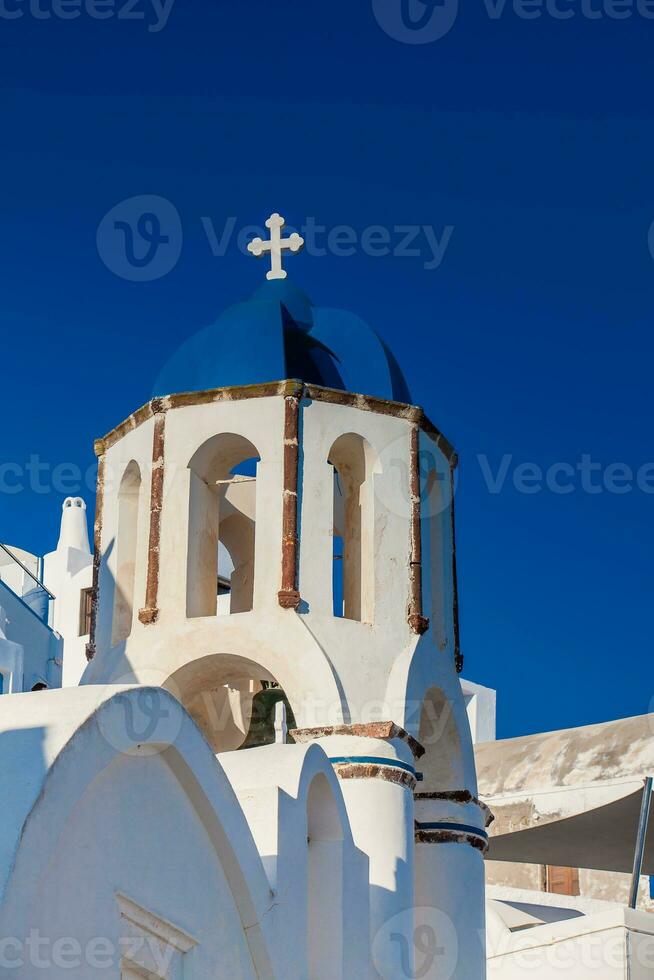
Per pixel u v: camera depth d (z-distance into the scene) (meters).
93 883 13.80
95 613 22.50
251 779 17.17
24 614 32.44
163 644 21.19
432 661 21.84
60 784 13.00
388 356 23.00
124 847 14.34
